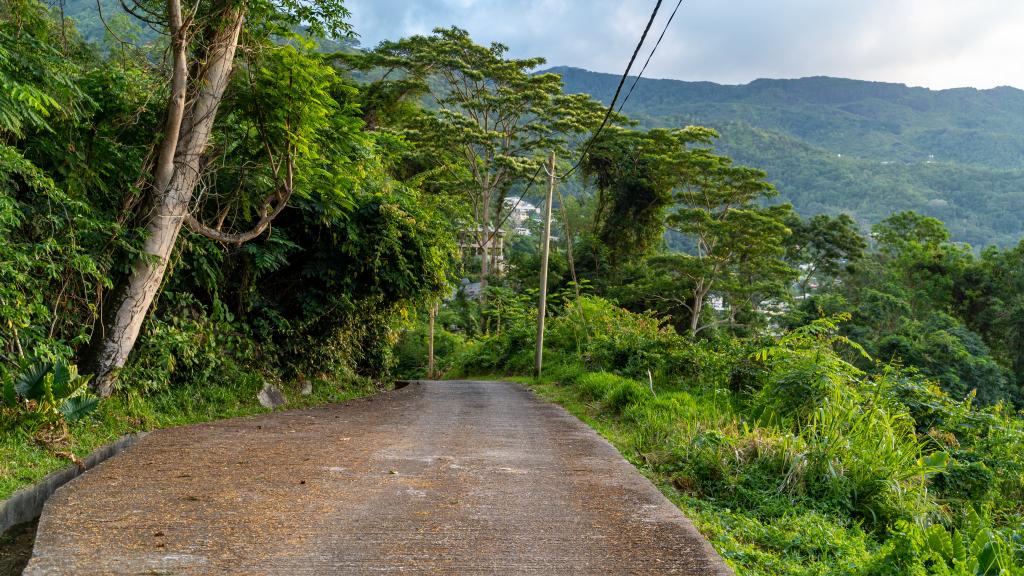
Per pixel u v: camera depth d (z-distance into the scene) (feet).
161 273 29.35
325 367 50.14
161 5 31.17
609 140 156.56
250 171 34.65
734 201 155.63
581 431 32.53
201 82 29.55
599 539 15.17
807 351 36.91
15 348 23.77
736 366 44.45
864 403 31.27
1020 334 144.25
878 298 144.97
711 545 15.11
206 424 30.30
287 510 16.60
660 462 25.38
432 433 30.55
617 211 169.17
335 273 44.57
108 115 29.27
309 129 31.58
